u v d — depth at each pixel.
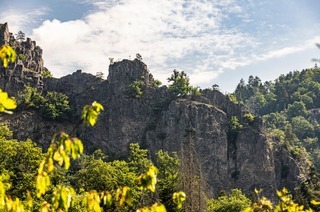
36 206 39.81
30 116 163.38
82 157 113.12
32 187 54.78
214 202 100.12
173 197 11.30
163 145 160.00
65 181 75.69
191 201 69.25
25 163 70.00
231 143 161.38
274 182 156.25
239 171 156.88
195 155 78.56
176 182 73.69
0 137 76.75
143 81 179.88
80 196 11.05
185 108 162.75
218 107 173.50
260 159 157.25
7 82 180.25
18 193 54.84
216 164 155.62
